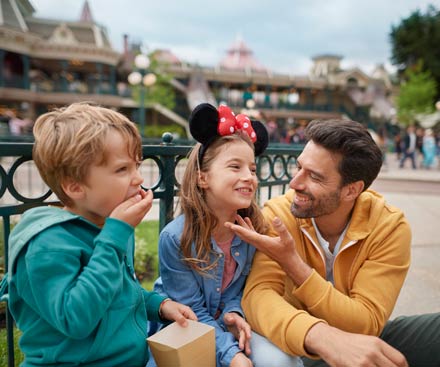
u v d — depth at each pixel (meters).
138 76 16.58
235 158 1.25
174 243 1.32
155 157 1.62
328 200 1.23
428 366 1.36
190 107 30.70
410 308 2.48
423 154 15.66
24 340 1.01
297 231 1.39
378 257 1.28
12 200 5.17
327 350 1.07
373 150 1.20
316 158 1.21
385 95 39.72
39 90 27.81
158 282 1.49
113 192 1.00
